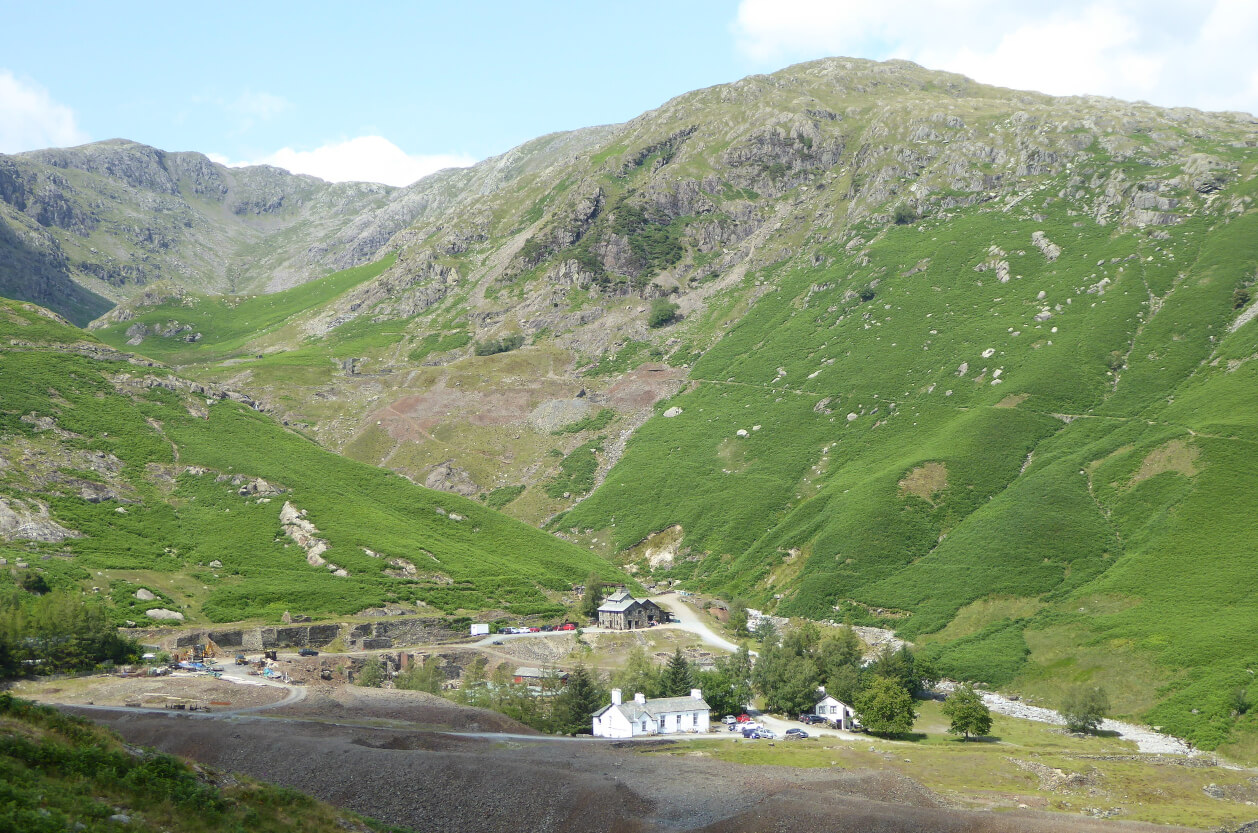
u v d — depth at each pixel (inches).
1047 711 6505.9
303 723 4753.9
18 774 2367.1
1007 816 4055.1
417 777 4060.0
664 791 4089.6
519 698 5885.8
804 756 5002.5
